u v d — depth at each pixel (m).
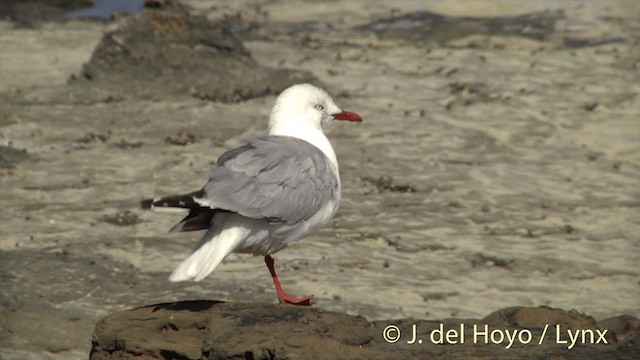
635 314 12.83
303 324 8.09
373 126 20.48
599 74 24.45
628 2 30.84
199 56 23.62
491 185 17.48
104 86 22.66
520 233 15.49
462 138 19.91
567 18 29.23
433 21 29.38
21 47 26.42
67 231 14.94
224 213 8.42
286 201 8.55
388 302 12.88
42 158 18.25
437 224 15.71
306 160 8.89
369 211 16.14
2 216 15.45
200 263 8.08
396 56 26.30
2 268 13.31
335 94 22.64
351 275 13.72
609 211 16.52
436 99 22.55
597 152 19.34
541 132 20.39
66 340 11.45
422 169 18.12
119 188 16.89
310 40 27.92
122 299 12.59
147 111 21.28
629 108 21.94
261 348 7.57
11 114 20.59
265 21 30.20
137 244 14.54
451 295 13.27
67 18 29.89
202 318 8.23
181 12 24.39
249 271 13.73
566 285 13.77
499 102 22.27
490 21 29.33
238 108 21.75
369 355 7.50
